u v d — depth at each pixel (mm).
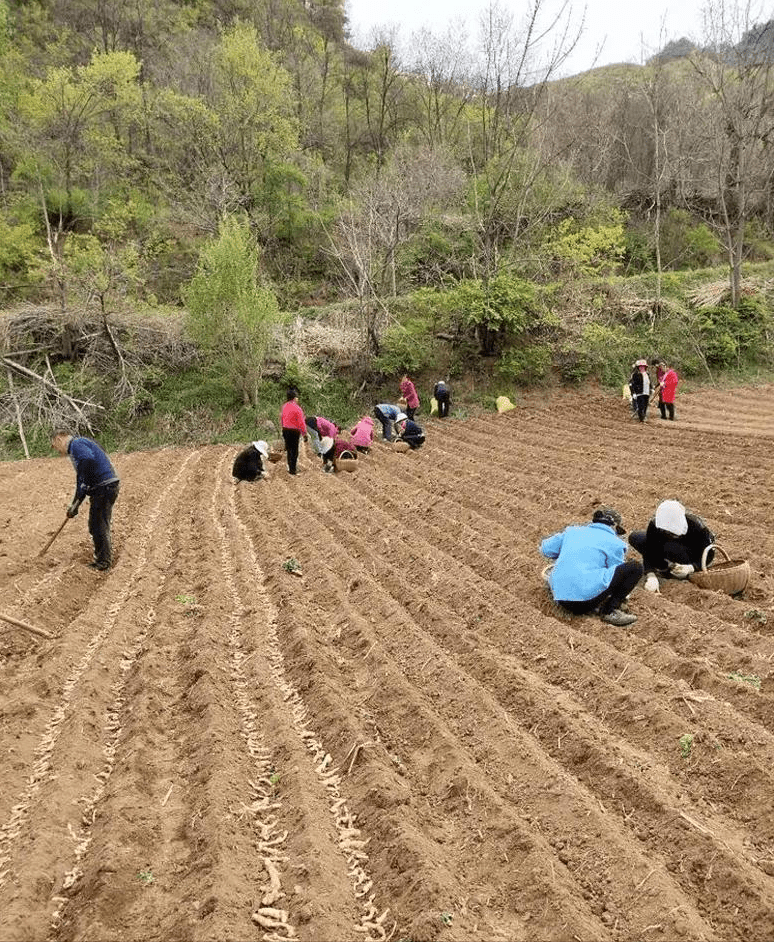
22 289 25406
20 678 5512
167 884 3404
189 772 4289
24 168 28547
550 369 22844
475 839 3699
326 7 54125
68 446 7922
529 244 24562
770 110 28188
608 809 3936
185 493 13195
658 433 16719
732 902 3213
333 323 23578
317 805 3977
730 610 6223
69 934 3107
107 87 30328
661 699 4836
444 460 14523
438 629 6285
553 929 3115
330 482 12953
